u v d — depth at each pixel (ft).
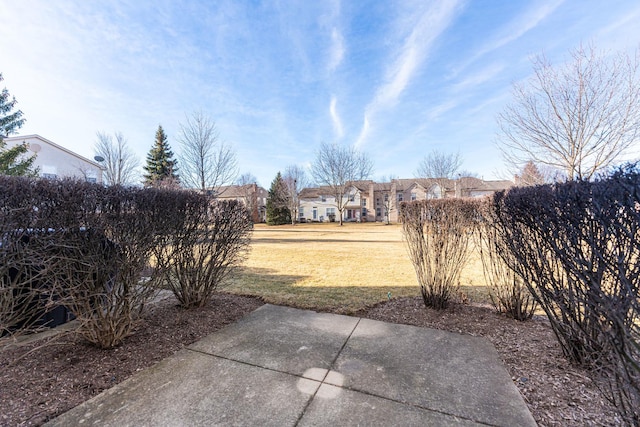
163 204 10.30
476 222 13.06
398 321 11.82
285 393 6.91
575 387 6.97
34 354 8.83
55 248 7.78
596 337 7.24
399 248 38.86
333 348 9.39
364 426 5.75
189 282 13.28
